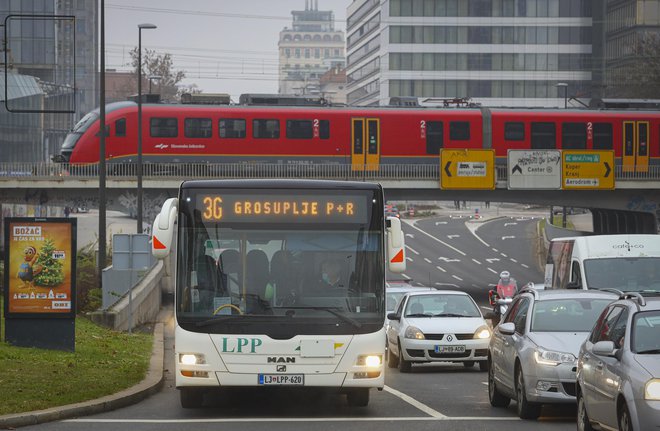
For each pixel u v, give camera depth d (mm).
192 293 23391
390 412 24953
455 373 38125
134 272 62219
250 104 89000
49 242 33594
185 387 23641
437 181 89750
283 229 23656
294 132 88188
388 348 41312
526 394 23391
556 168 90625
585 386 19891
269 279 23406
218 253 23547
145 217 87500
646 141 92250
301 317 23203
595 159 91312
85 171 84750
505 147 90938
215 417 23672
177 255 23656
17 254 33500
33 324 33688
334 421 23047
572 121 91562
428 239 155375
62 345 33750
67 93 166250
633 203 95125
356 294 23469
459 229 170500
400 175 89625
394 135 89500
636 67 157000
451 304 40094
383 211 24016
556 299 25859
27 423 21797
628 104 95375
